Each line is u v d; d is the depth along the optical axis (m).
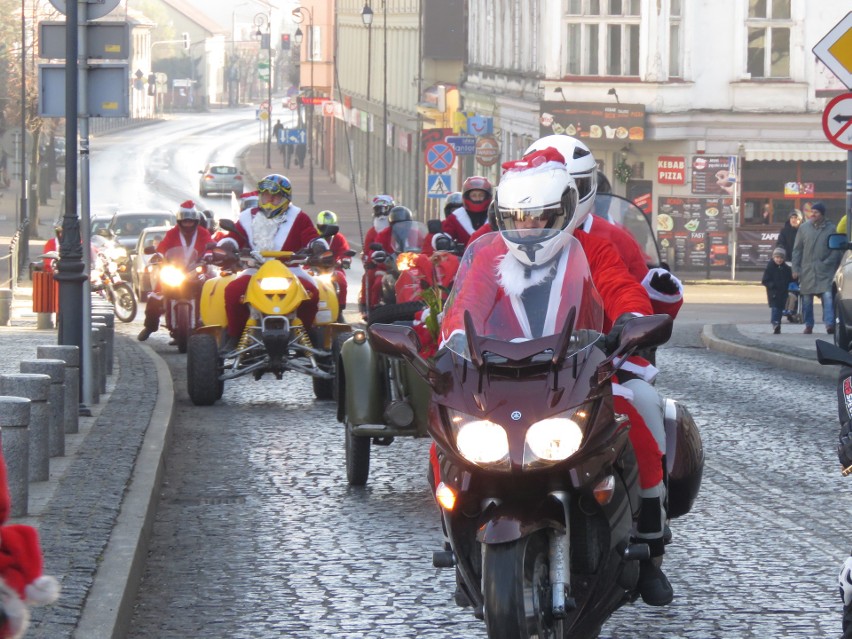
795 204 56.44
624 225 11.41
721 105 55.84
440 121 78.94
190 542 11.38
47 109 17.47
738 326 33.81
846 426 6.09
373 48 108.25
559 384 6.95
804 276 31.20
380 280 24.25
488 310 7.37
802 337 30.27
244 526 11.98
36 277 32.25
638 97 55.31
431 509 12.73
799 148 55.84
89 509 11.13
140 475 12.75
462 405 6.98
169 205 96.62
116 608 8.38
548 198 7.45
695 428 8.38
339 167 124.25
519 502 6.95
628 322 7.11
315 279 20.59
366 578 10.22
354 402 13.40
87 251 17.20
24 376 12.30
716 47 55.59
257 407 19.81
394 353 7.36
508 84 67.56
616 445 7.10
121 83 17.33
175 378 23.47
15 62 91.00
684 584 9.96
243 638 8.75
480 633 8.84
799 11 55.56
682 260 56.25
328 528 11.91
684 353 28.25
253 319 19.69
